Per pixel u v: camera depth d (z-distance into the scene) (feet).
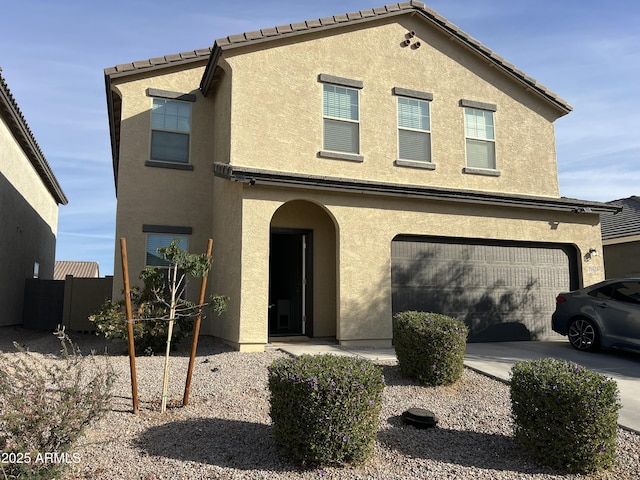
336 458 15.33
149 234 40.78
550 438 16.02
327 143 37.86
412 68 41.47
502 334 40.37
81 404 14.80
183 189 42.06
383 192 36.47
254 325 32.63
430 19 41.96
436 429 18.98
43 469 12.84
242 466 15.40
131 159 40.93
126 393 22.63
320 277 39.24
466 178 41.98
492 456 16.88
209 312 40.70
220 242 38.37
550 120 46.42
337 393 15.47
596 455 15.56
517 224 41.70
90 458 15.64
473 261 40.42
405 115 40.78
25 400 13.65
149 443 17.02
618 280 33.83
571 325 35.50
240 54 35.81
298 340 37.63
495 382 25.21
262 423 18.92
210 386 23.76
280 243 45.14
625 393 23.12
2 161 48.19
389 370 26.53
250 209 33.42
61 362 30.73
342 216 35.99
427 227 38.50
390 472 15.33
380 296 36.17
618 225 57.72
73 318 47.98
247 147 35.09
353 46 39.63
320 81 38.04
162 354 33.35
